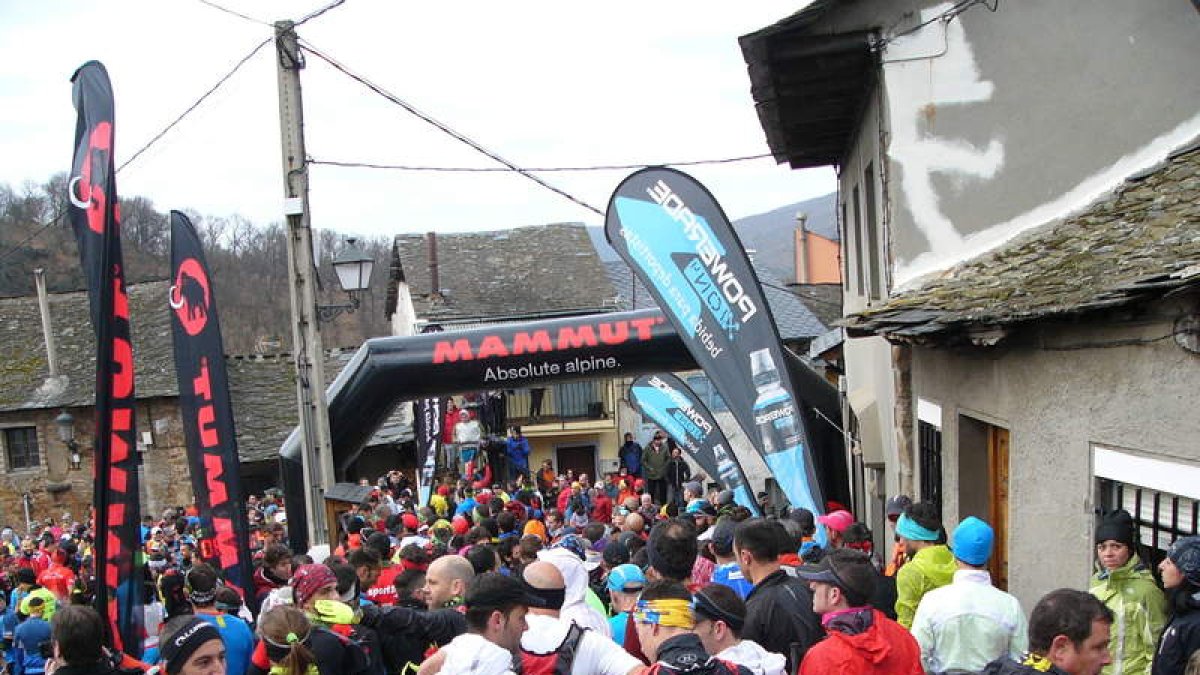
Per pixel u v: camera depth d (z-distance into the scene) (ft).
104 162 20.70
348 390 40.24
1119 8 26.21
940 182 27.73
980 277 23.06
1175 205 20.63
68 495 94.73
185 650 12.71
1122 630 14.73
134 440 20.67
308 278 33.47
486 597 12.49
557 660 13.19
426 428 56.59
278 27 32.53
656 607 11.87
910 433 30.32
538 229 124.26
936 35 27.66
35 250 126.11
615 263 123.13
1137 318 15.16
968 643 14.57
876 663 12.16
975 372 22.72
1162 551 15.46
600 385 101.40
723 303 27.91
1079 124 26.50
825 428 45.52
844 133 41.16
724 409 85.76
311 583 16.44
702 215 28.09
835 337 61.93
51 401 94.43
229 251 166.50
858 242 41.32
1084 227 22.72
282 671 14.71
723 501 34.17
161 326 102.63
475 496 48.06
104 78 21.03
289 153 33.04
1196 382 13.80
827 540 25.89
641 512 40.88
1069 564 17.87
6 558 48.57
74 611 13.53
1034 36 26.91
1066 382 17.83
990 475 24.14
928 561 17.42
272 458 93.76
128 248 142.31
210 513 26.45
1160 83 25.86
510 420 99.86
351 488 33.73
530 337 40.37
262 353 112.57
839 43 28.71
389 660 17.07
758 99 33.78
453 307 110.22
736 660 11.93
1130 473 15.76
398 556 24.59
